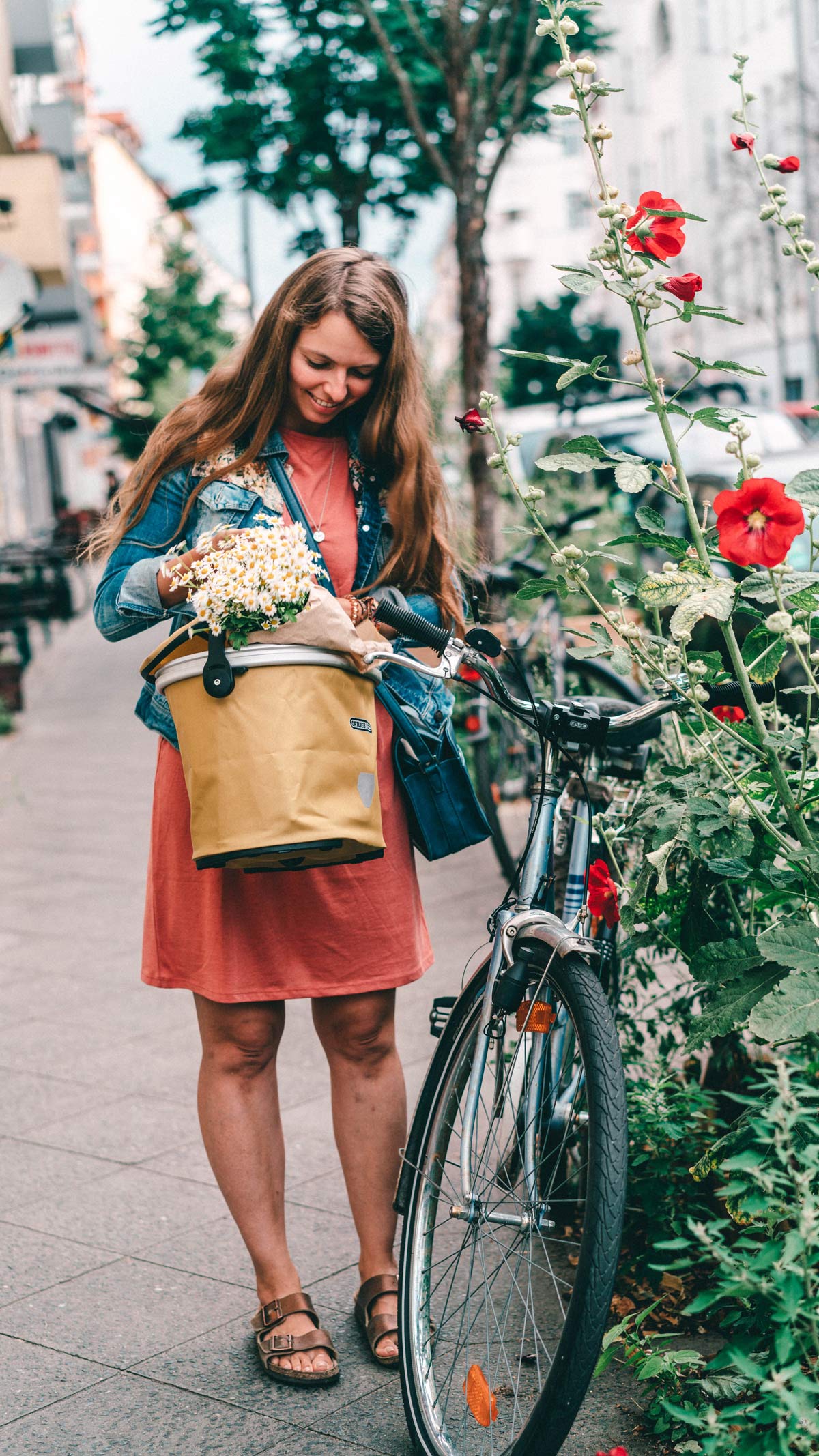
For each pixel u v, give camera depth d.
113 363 42.88
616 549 8.45
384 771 2.83
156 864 2.85
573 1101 2.40
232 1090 2.87
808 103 28.14
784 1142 2.11
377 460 2.84
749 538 2.29
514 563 5.81
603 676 5.55
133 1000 5.27
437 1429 2.49
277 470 2.78
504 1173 2.51
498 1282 2.74
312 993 2.80
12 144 22.47
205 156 11.68
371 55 10.47
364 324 2.67
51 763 10.89
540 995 2.45
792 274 28.41
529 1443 2.18
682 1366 2.63
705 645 5.91
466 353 9.52
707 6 39.09
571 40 9.72
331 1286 3.15
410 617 2.47
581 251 59.94
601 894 2.76
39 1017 5.11
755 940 2.42
